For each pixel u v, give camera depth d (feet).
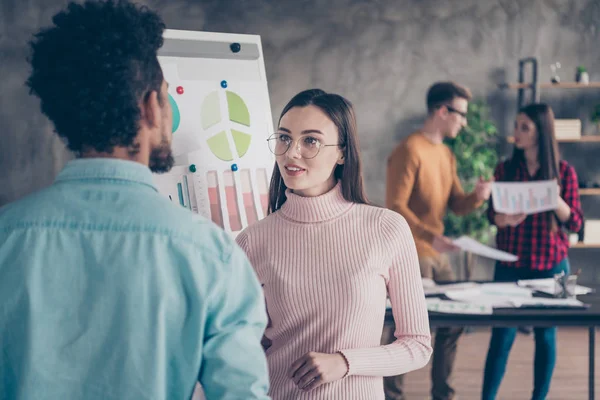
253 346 3.20
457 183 12.08
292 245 5.36
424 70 18.81
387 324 8.67
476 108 17.98
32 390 3.03
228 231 7.58
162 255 3.13
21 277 3.08
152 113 3.31
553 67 18.74
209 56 7.82
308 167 5.34
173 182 7.38
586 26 18.67
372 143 19.01
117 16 3.24
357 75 18.84
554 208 10.48
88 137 3.20
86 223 3.15
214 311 3.16
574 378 14.21
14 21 17.70
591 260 18.81
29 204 3.23
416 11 18.71
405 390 13.56
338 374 4.87
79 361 3.06
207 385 3.14
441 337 11.12
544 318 8.68
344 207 5.46
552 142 10.93
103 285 3.08
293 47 18.78
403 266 5.38
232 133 7.82
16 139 18.01
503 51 18.71
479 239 17.90
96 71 3.13
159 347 3.08
